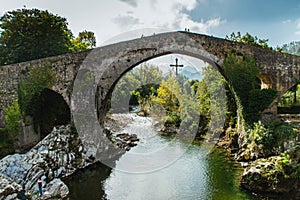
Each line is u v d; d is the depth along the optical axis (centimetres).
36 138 2409
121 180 1745
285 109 3066
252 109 2136
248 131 2075
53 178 1755
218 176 1745
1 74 2262
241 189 1548
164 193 1523
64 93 2231
